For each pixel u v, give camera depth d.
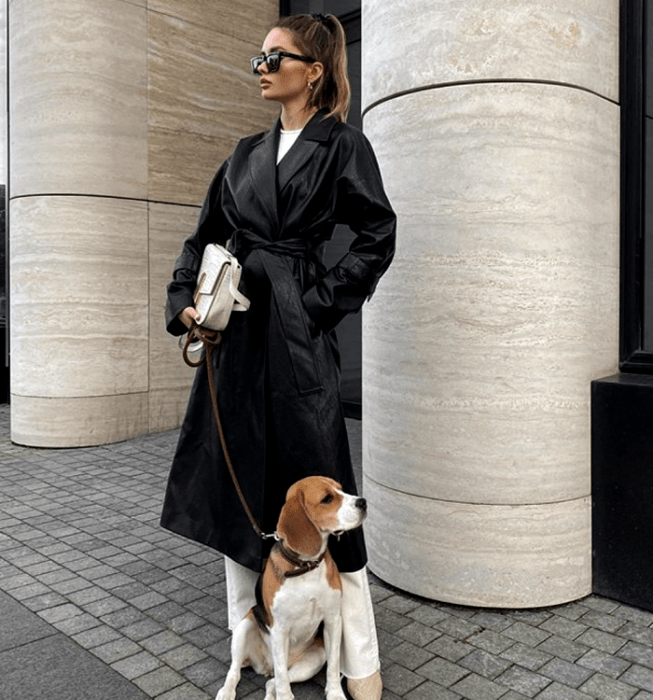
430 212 3.41
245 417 2.68
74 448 6.95
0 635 3.22
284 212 2.66
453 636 3.18
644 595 3.41
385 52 3.57
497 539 3.38
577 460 3.46
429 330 3.43
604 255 3.55
